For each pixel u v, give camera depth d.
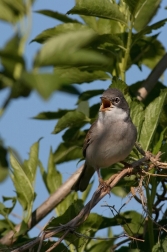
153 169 9.90
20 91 4.66
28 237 10.16
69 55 4.70
